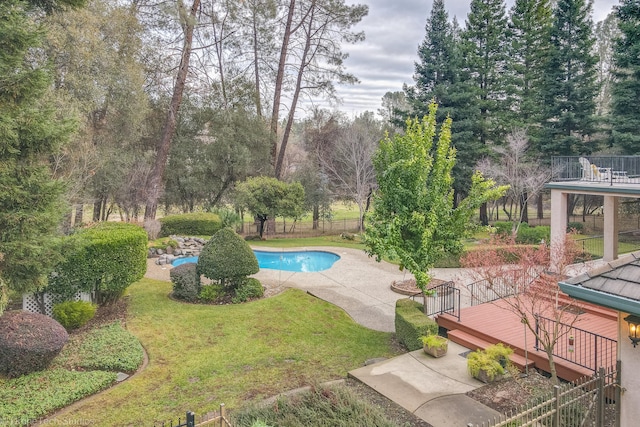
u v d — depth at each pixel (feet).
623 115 79.00
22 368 23.95
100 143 68.33
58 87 58.70
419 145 32.78
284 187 83.25
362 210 98.37
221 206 95.91
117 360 26.58
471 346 29.66
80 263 32.63
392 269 57.11
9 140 24.56
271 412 18.69
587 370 24.06
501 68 94.94
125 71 66.95
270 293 44.75
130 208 82.69
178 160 88.74
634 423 16.55
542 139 87.25
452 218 33.01
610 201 42.98
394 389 23.25
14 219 25.08
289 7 89.25
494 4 90.48
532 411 16.40
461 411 20.86
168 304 39.65
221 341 31.55
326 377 25.93
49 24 53.01
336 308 40.47
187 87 89.92
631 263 15.85
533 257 28.43
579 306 30.14
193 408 21.97
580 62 85.71
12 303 34.50
